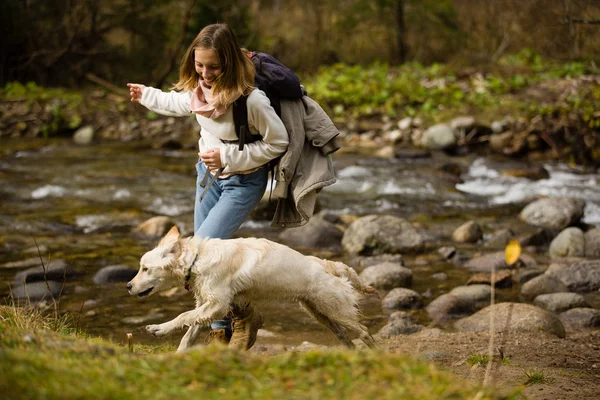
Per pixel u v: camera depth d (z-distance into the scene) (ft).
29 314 14.93
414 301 21.27
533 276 23.57
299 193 13.58
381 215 28.48
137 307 20.53
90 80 57.36
